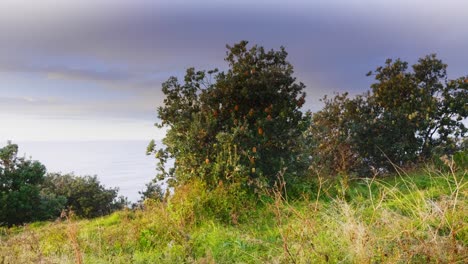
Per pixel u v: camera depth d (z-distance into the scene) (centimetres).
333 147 1697
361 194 971
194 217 975
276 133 1205
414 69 1853
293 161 1215
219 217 977
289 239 648
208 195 1051
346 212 591
